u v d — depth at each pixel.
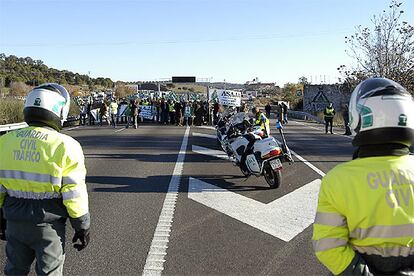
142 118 34.50
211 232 5.83
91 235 5.69
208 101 32.72
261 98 84.00
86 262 4.79
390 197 2.17
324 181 2.30
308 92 47.88
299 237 5.64
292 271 4.55
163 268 4.63
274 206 7.23
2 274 4.50
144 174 10.31
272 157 8.68
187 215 6.66
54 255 3.16
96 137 20.70
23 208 3.11
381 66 24.44
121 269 4.61
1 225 3.47
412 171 2.24
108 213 6.77
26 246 3.21
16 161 3.14
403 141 2.26
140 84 91.62
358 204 2.17
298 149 15.85
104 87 100.94
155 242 5.42
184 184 9.09
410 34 24.02
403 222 2.16
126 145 16.97
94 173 10.42
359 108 2.33
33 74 82.56
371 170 2.22
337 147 16.56
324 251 2.20
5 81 67.38
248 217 6.56
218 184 9.11
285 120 34.31
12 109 25.55
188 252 5.09
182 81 58.22
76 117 33.81
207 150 15.22
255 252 5.09
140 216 6.60
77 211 3.09
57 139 3.19
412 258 2.22
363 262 2.17
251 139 9.36
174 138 20.12
